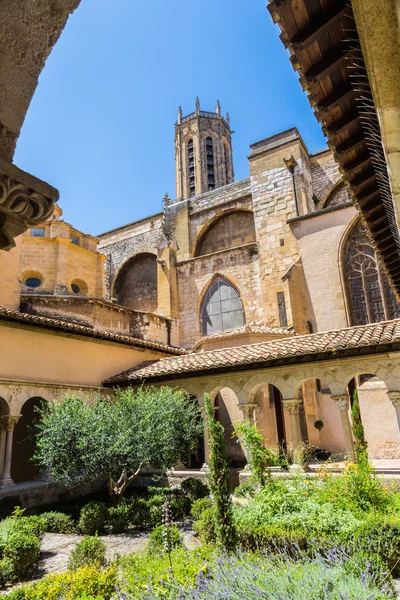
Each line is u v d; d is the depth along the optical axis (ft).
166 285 92.27
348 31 11.92
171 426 41.91
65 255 89.71
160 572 17.81
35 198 8.34
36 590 18.72
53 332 48.37
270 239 83.61
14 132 8.20
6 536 28.17
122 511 36.70
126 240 114.42
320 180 88.17
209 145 192.95
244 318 84.53
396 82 9.12
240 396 48.06
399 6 7.82
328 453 58.54
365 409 54.44
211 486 23.62
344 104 14.20
